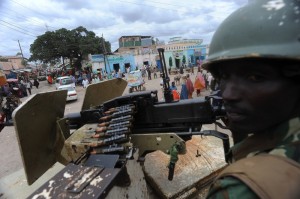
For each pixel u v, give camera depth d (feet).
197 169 10.06
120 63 139.64
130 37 199.82
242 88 1.99
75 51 154.30
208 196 1.95
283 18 2.01
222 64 2.14
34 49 151.12
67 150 8.20
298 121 1.99
